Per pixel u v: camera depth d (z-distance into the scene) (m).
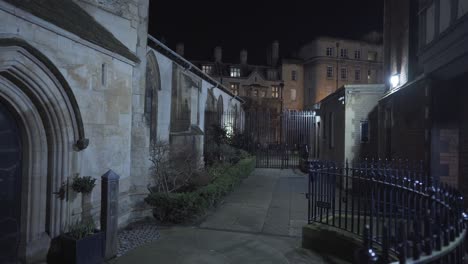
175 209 7.50
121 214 7.17
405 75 9.98
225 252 5.84
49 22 5.15
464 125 6.73
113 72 7.04
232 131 20.38
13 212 5.17
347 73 44.41
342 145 12.76
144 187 8.14
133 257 5.54
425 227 2.83
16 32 4.69
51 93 5.27
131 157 7.96
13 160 5.16
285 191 12.02
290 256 5.71
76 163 5.85
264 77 44.75
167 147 9.84
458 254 2.81
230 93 22.45
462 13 6.02
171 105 12.10
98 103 6.55
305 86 45.53
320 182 6.48
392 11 11.57
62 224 5.59
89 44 6.15
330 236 5.75
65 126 5.58
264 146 24.97
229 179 10.93
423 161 7.28
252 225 7.62
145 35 8.46
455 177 6.88
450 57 6.29
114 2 7.64
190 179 9.92
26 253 5.19
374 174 5.44
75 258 4.96
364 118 12.29
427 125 7.09
